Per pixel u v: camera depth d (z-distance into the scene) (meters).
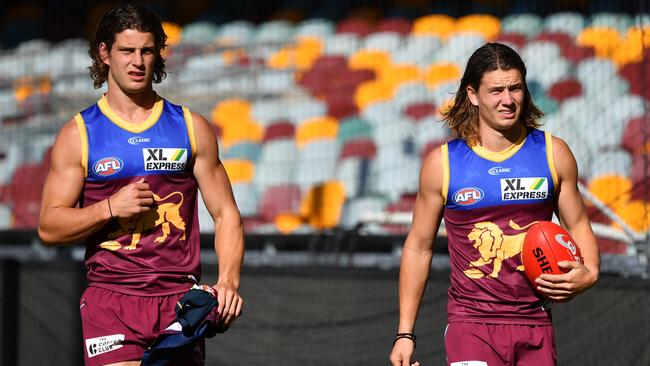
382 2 43.00
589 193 23.97
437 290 22.55
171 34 40.12
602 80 30.48
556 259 13.52
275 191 34.09
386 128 36.91
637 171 26.94
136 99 14.30
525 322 14.20
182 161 14.31
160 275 14.29
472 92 14.23
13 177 36.38
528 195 14.12
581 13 31.92
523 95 13.91
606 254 23.78
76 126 14.18
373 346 23.09
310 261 27.59
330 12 43.31
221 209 14.66
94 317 14.27
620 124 28.97
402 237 27.22
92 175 14.15
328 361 23.50
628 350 20.73
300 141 37.66
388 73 38.28
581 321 21.19
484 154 14.28
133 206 13.34
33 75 37.44
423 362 22.52
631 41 30.06
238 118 38.44
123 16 13.90
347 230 27.08
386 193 33.00
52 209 13.91
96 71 14.66
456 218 14.41
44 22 37.22
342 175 34.56
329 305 23.62
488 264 14.22
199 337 13.37
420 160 33.91
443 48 37.03
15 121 37.38
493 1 35.31
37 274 25.66
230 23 43.84
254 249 29.53
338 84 38.78
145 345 14.28
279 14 43.62
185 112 14.55
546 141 14.33
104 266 14.30
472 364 14.17
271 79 39.12
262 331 24.17
